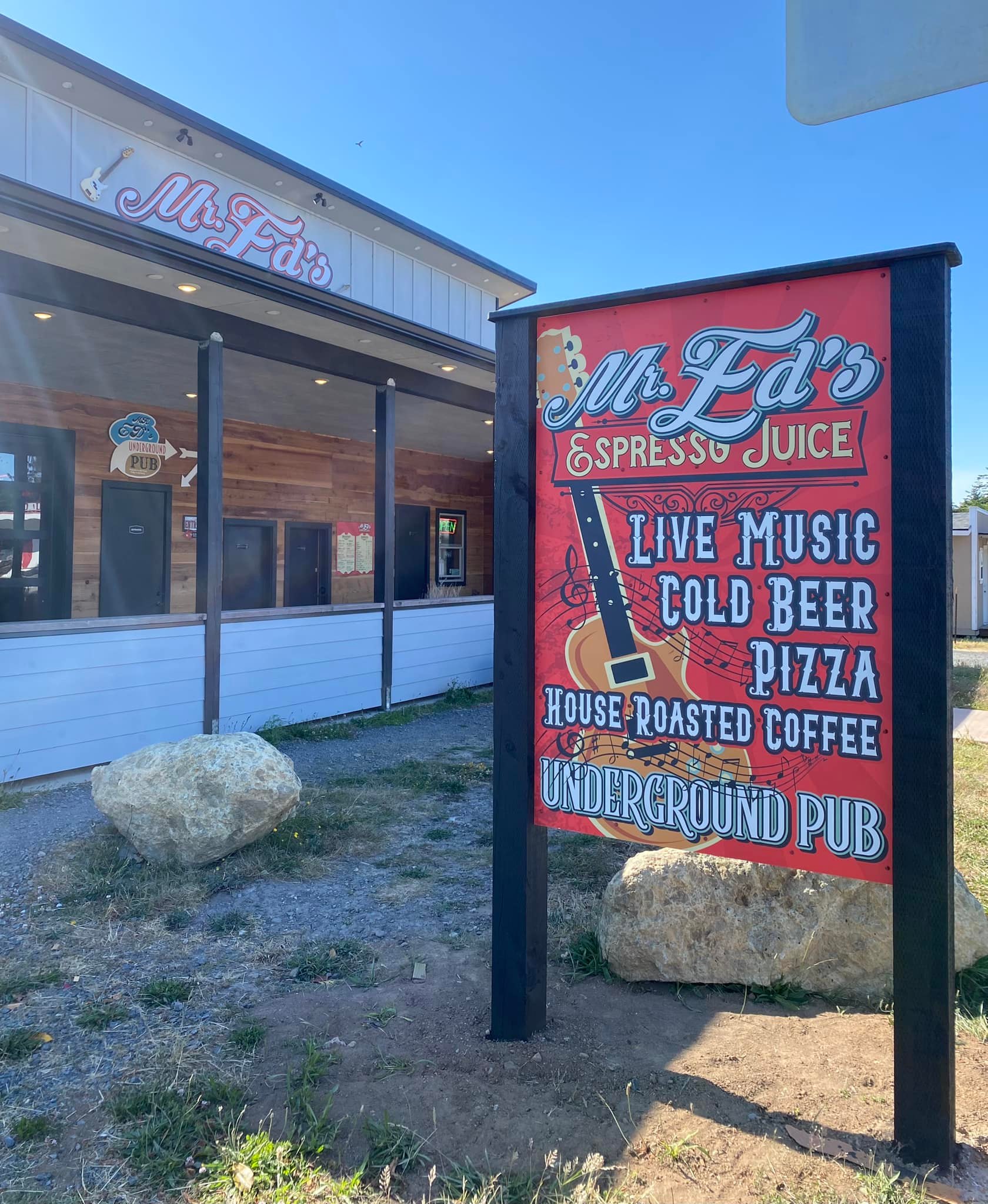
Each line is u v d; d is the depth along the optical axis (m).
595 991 3.30
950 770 2.23
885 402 2.32
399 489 14.45
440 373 9.50
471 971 3.47
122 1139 2.40
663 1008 3.17
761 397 2.50
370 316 7.60
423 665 9.98
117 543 9.99
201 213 6.41
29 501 9.25
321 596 12.96
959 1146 2.32
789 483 2.46
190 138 6.16
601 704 2.77
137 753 4.73
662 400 2.66
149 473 10.29
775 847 2.50
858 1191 2.15
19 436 9.15
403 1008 3.15
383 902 4.20
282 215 7.05
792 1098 2.55
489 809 5.84
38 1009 3.12
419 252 8.48
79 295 6.12
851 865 2.39
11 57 5.20
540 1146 2.35
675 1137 2.37
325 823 5.29
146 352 7.71
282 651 8.02
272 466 12.07
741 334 2.53
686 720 2.63
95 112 5.73
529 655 2.86
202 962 3.52
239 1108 2.54
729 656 2.56
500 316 2.89
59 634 6.13
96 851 4.64
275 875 4.48
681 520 2.63
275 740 7.62
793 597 2.46
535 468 2.88
